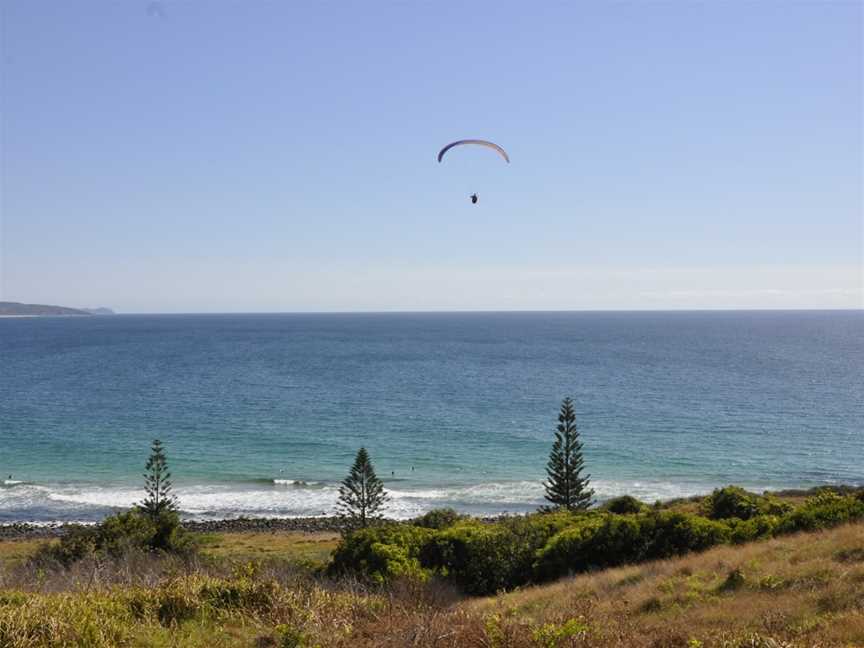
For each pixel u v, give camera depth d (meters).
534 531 26.39
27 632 10.05
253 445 83.56
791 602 13.98
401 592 15.63
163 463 54.53
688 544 23.67
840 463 74.38
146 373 160.25
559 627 11.02
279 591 13.23
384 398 121.88
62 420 100.12
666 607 15.48
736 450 80.81
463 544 24.69
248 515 56.88
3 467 72.12
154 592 12.66
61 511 57.41
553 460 53.25
